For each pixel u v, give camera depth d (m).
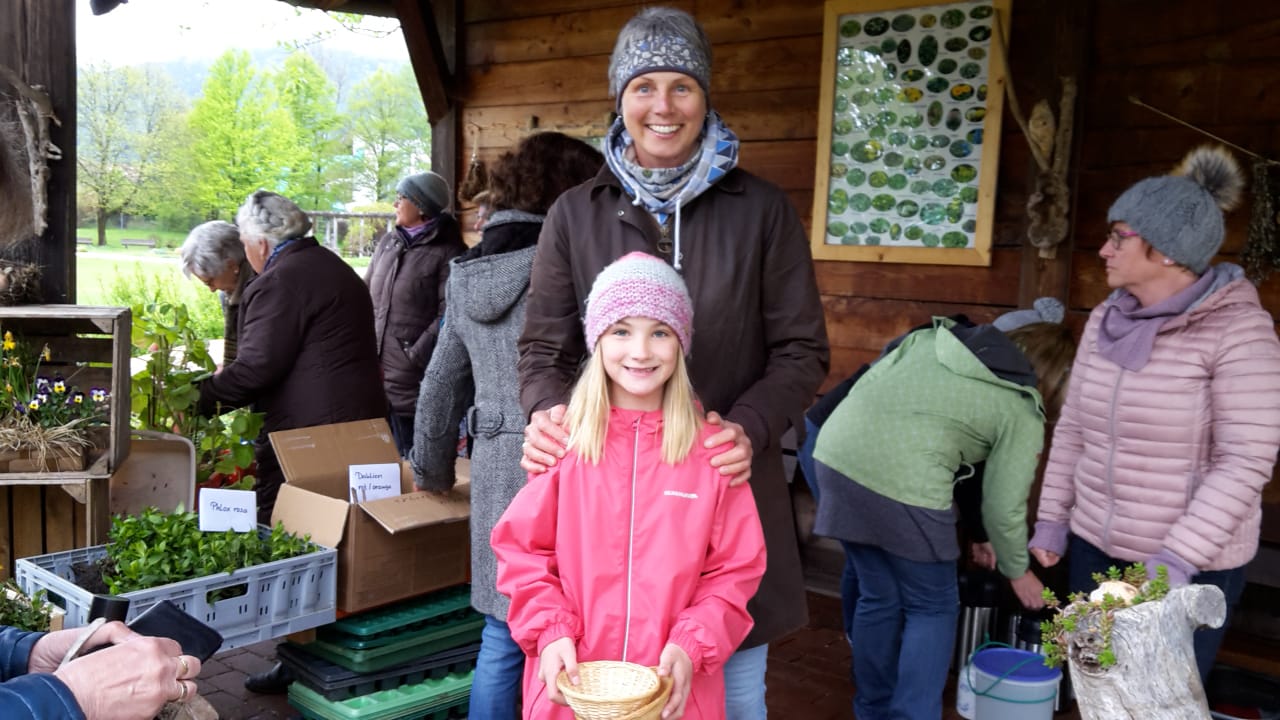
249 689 3.39
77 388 3.00
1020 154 4.10
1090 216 3.94
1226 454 2.25
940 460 2.65
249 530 2.72
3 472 2.66
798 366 1.97
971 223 4.20
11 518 2.86
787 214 2.00
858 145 4.45
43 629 2.05
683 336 1.73
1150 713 1.43
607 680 1.54
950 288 4.30
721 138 1.94
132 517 2.68
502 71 5.70
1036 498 3.85
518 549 1.77
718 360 1.95
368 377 3.56
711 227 1.95
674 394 1.74
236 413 3.39
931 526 2.66
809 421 3.18
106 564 2.51
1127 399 2.42
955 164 4.21
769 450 2.02
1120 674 1.44
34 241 3.02
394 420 5.10
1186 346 2.34
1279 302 3.55
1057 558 2.70
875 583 2.85
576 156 2.46
